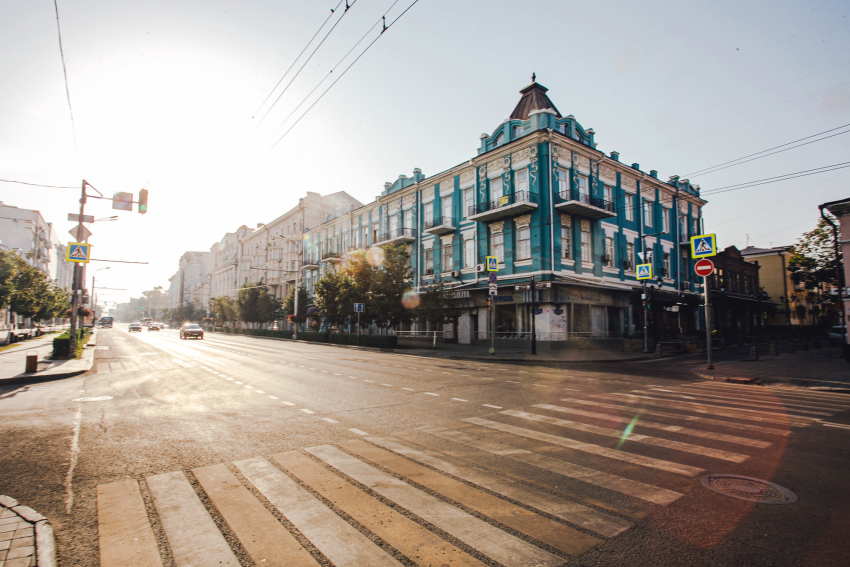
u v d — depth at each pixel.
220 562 2.91
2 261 26.31
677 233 34.06
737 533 3.23
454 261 29.50
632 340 23.48
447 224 29.98
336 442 5.72
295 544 3.14
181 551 3.05
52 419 7.17
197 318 94.94
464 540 3.17
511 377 12.47
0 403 8.76
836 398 9.27
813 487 4.11
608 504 3.76
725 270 39.56
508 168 25.83
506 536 3.22
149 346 28.69
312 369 14.52
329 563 2.89
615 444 5.56
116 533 3.32
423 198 32.72
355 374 13.12
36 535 3.21
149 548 3.10
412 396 9.21
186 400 8.88
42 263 67.31
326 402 8.56
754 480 4.29
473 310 28.28
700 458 4.98
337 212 45.84
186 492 4.10
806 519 3.45
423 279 32.03
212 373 13.55
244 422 6.89
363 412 7.60
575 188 25.33
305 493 4.05
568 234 25.28
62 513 3.67
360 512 3.64
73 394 9.81
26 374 12.52
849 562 2.83
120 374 13.62
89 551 3.06
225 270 84.50
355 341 30.75
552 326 23.61
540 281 23.47
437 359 19.33
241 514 3.62
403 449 5.39
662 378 12.73
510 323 26.00
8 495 4.05
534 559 2.91
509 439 5.82
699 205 37.03
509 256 25.67
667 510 3.63
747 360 18.34
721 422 6.76
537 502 3.81
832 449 5.31
